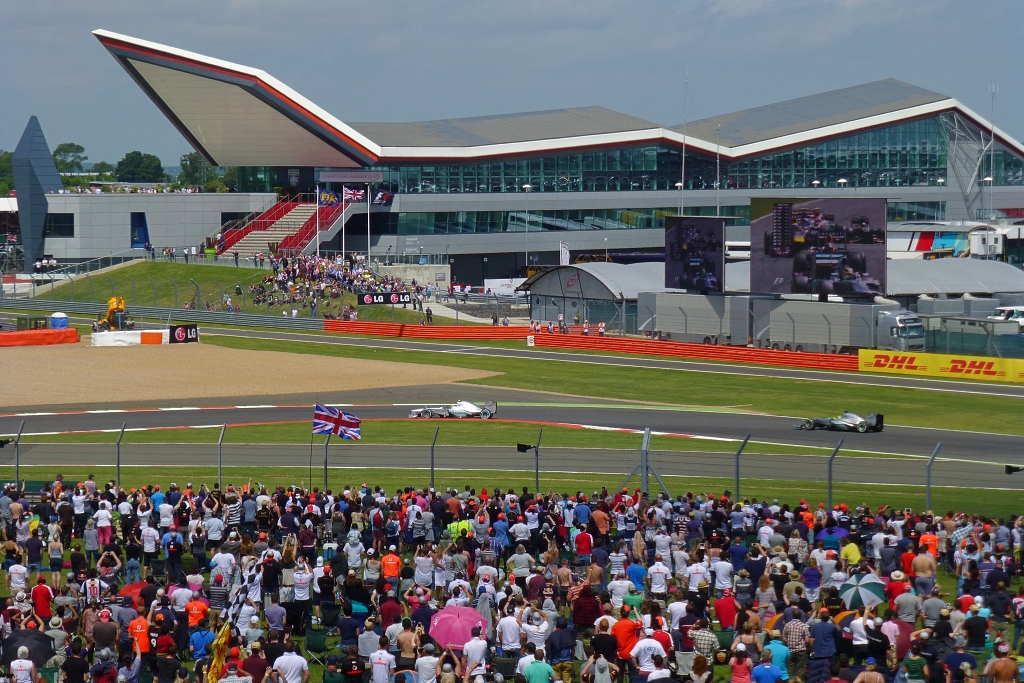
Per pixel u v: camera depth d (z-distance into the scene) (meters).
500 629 22.98
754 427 60.44
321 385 76.25
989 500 42.72
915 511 40.44
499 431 58.19
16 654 21.69
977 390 73.38
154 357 89.75
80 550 31.52
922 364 79.94
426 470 47.44
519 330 101.31
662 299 98.00
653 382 78.12
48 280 136.25
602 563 27.66
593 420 62.59
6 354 90.25
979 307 104.81
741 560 28.06
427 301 121.25
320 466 48.28
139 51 135.62
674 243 96.50
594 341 95.31
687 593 24.97
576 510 32.91
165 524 32.47
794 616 22.75
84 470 47.31
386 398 71.12
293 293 117.25
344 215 141.00
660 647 21.36
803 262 87.44
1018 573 31.02
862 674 19.36
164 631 22.19
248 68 137.25
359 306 113.62
